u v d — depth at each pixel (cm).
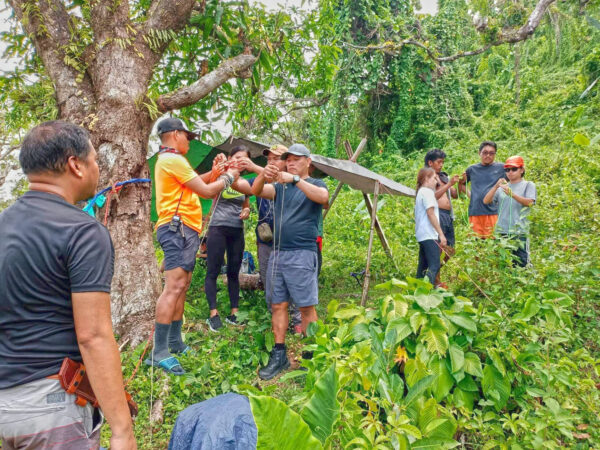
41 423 136
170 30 437
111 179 394
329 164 466
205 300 491
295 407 238
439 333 274
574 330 358
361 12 1466
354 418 213
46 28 409
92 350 138
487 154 500
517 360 279
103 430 269
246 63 473
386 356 265
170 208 320
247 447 137
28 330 137
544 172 880
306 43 612
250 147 495
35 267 136
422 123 1625
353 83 1516
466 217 606
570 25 884
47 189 150
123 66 407
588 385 268
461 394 269
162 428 276
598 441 247
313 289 349
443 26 1638
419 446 215
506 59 1919
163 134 324
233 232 435
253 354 367
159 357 325
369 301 503
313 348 279
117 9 414
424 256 467
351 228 805
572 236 468
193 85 437
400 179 1352
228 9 486
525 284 343
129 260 394
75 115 407
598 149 859
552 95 1407
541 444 231
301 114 1387
